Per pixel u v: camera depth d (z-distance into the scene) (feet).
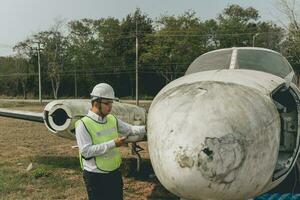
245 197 13.55
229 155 12.51
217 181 12.52
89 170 16.15
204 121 12.82
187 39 182.80
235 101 13.56
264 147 13.39
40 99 178.09
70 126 24.47
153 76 199.72
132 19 208.85
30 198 23.79
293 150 16.92
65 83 218.38
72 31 221.05
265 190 15.23
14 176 28.78
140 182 27.09
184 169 12.44
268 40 187.93
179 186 12.78
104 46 214.48
